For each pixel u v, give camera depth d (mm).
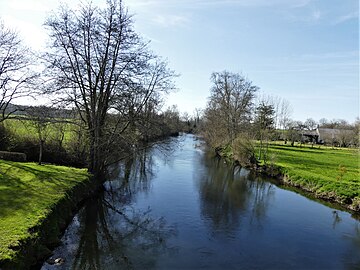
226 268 12531
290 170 32531
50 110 21688
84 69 21453
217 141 52188
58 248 12828
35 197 15367
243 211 20500
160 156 46156
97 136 21391
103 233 15461
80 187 19438
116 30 21078
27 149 30188
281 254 14203
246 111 52906
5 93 23328
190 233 16031
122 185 26047
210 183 28812
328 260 13930
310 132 102812
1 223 11570
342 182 26797
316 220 19516
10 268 8977
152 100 26031
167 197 22750
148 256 13172
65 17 20484
